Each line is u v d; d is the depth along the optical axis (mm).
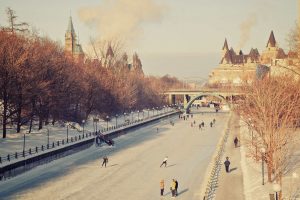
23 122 100562
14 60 91750
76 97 120750
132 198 56781
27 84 92750
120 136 124500
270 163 56406
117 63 166375
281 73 110000
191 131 141250
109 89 144000
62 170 74188
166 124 166375
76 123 119438
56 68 107562
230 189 56906
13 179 66000
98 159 85750
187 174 71562
